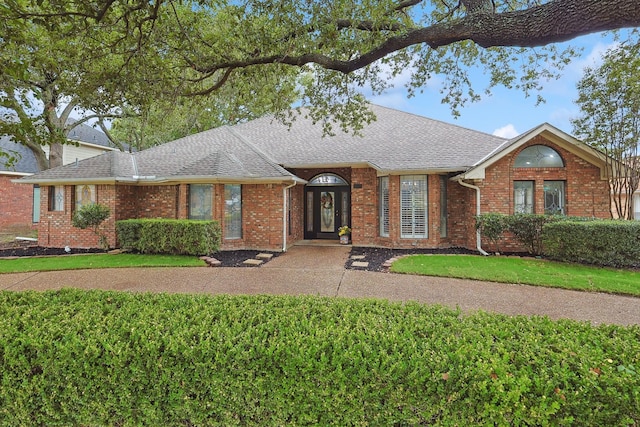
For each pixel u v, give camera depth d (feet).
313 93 27.78
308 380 7.04
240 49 21.40
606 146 35.55
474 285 23.50
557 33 10.65
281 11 17.69
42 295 11.69
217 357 7.32
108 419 7.55
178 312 9.91
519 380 6.32
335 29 18.07
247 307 10.48
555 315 17.81
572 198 35.81
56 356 7.66
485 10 13.51
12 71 13.92
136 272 27.61
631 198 35.60
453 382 6.56
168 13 20.01
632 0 9.04
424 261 30.76
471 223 38.11
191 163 42.11
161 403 7.44
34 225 61.52
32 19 15.94
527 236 33.91
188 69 27.35
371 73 26.14
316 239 47.96
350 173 45.80
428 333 8.46
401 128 48.78
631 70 30.50
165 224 34.27
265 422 7.17
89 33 18.10
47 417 7.69
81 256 33.96
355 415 6.84
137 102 23.38
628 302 19.67
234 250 38.52
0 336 8.01
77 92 21.52
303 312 9.98
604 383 6.12
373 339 7.87
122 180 38.83
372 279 25.30
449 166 37.27
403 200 40.06
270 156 45.09
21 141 15.30
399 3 19.25
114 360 7.47
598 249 27.81
